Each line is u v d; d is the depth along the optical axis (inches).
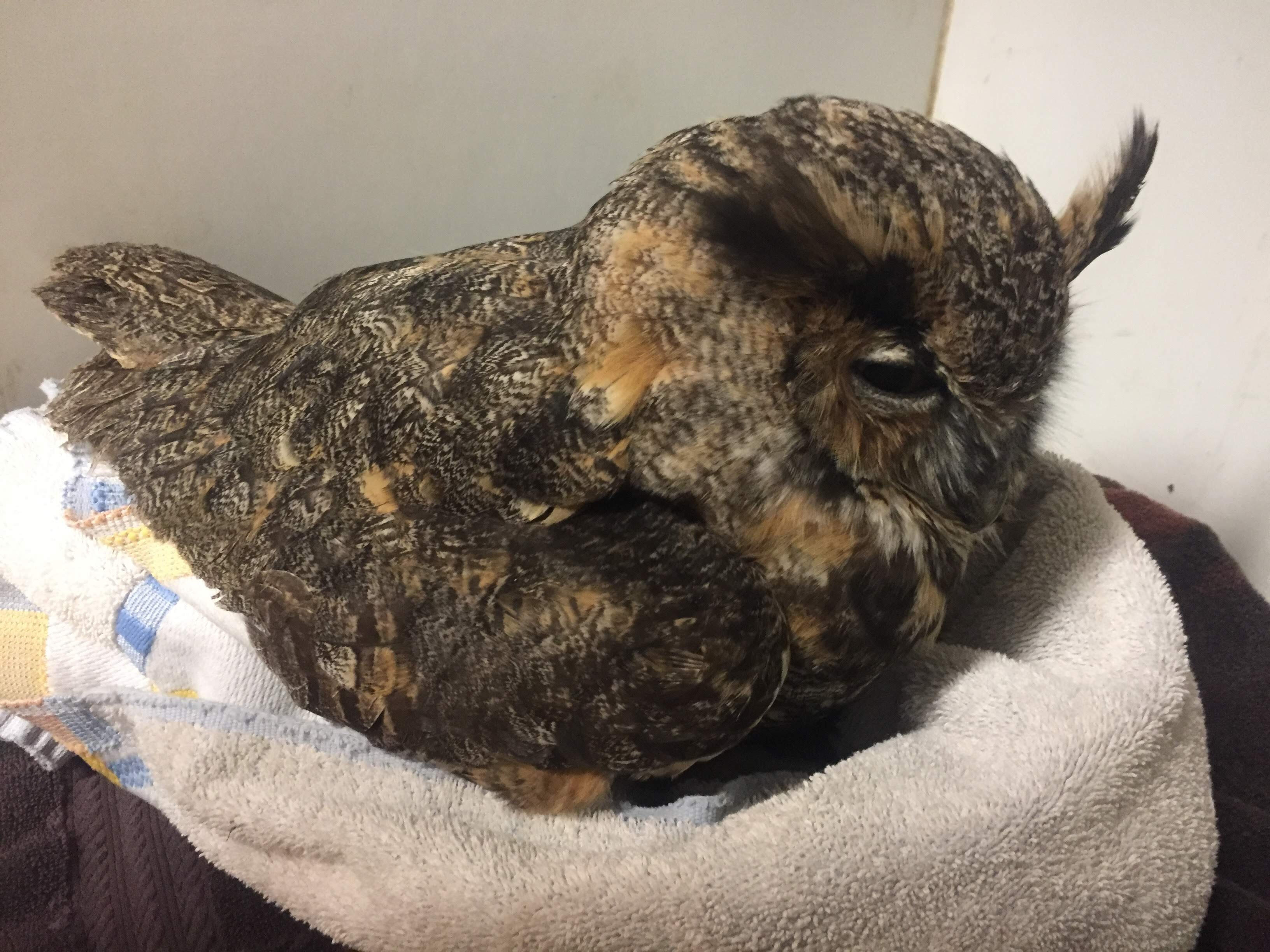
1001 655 14.3
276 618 13.7
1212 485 17.8
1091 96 19.5
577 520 12.5
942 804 12.3
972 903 12.0
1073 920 12.1
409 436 12.7
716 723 12.3
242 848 13.6
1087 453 20.6
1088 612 14.5
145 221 19.6
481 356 12.6
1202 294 17.4
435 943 12.1
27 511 17.1
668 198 11.6
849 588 12.8
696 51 22.5
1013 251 10.9
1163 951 12.4
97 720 14.9
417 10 19.7
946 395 11.8
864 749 14.8
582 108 22.1
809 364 11.4
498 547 12.5
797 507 12.3
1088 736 12.6
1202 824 12.9
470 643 12.7
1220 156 16.8
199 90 18.8
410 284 13.9
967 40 23.6
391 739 13.6
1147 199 18.3
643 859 12.2
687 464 12.1
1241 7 16.0
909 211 10.6
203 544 14.6
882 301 11.0
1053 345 11.6
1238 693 15.6
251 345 16.4
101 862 14.9
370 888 12.7
